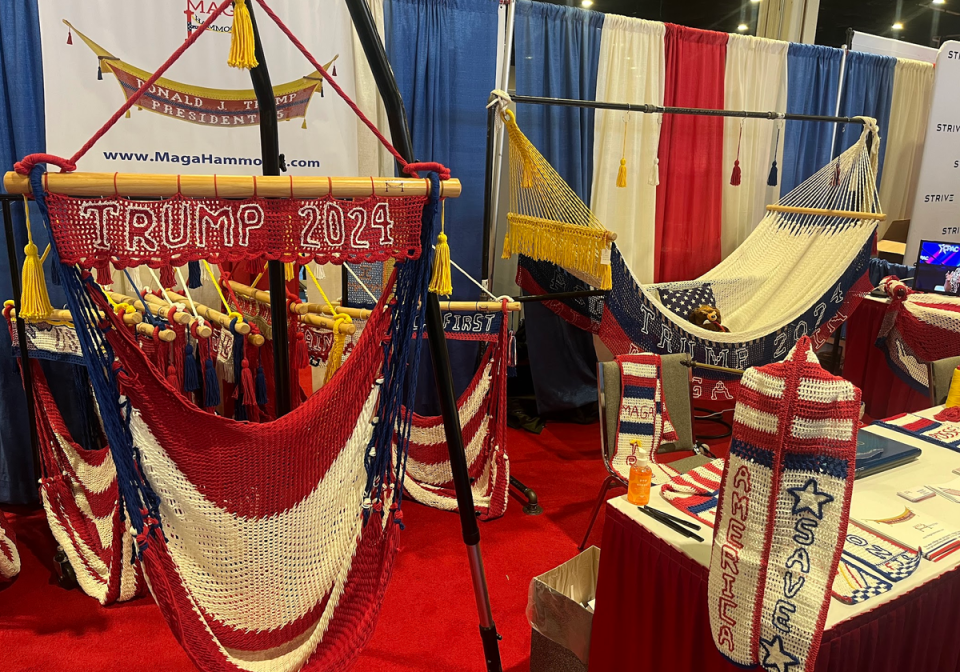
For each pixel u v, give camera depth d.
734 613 1.24
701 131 3.82
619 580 1.63
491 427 2.83
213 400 1.98
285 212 1.23
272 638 1.40
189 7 2.57
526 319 3.64
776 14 4.88
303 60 2.79
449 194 1.33
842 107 4.32
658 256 3.92
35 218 2.56
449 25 3.07
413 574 2.40
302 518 1.40
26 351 2.24
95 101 2.53
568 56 3.36
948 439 2.11
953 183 4.31
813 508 1.15
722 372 3.18
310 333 2.44
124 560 2.04
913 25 5.20
